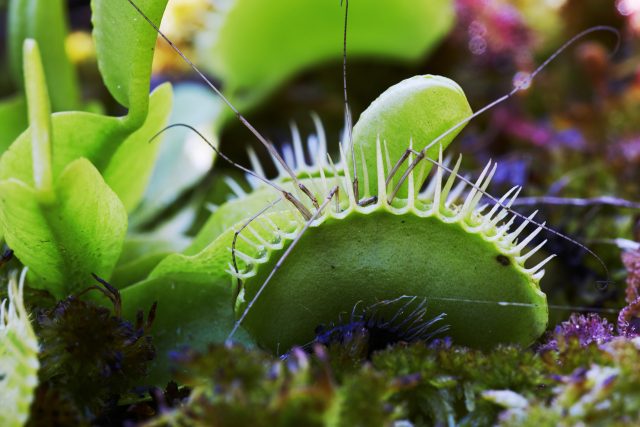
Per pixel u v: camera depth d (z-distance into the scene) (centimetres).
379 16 19
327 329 10
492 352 10
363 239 10
